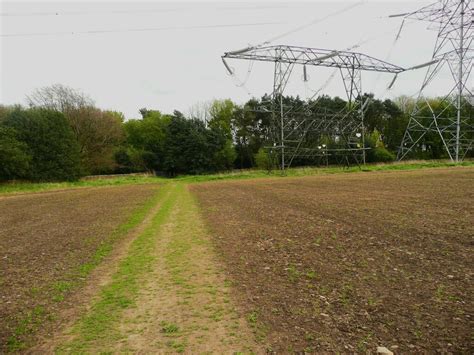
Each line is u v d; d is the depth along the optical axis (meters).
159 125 79.50
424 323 4.62
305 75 46.84
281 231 10.74
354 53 45.97
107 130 60.47
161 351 4.41
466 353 3.93
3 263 8.86
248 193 23.75
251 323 4.95
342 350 4.12
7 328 5.25
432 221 10.67
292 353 4.13
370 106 77.69
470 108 60.91
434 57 46.53
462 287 5.66
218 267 7.64
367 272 6.66
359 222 11.25
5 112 53.03
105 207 20.00
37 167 50.44
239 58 41.94
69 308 5.90
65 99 60.34
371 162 63.94
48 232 12.91
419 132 65.94
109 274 7.62
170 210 17.30
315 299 5.61
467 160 52.00
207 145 70.25
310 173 45.91
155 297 6.20
